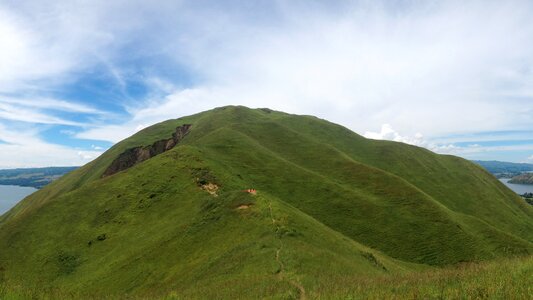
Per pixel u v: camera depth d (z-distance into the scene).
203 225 53.56
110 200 78.25
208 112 195.62
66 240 68.25
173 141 158.50
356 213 83.44
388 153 157.25
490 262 23.81
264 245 38.38
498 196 147.12
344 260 36.19
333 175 110.50
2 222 141.75
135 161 145.00
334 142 165.25
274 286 24.42
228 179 83.25
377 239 74.69
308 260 33.25
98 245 65.62
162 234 59.31
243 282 27.39
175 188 78.56
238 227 48.25
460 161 169.25
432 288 15.94
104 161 147.38
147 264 49.88
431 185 139.50
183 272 41.59
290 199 88.81
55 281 56.88
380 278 23.70
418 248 71.69
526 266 17.86
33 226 73.62
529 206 153.25
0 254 66.62
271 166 104.12
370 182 102.31
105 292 46.72
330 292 19.19
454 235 75.12
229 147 112.56
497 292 13.73
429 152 170.25
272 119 181.62
